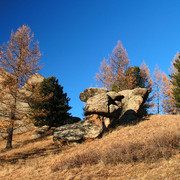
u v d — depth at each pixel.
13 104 15.26
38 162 10.99
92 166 8.25
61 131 15.88
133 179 5.99
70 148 13.77
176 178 5.44
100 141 13.70
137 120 18.48
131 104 20.12
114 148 9.48
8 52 16.05
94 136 14.80
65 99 21.66
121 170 7.08
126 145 8.95
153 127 14.89
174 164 6.54
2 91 14.56
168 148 7.86
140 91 20.81
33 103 16.56
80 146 13.74
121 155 8.08
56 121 20.41
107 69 31.25
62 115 20.70
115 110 17.03
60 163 9.25
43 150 14.38
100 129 15.36
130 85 28.56
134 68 30.72
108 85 30.39
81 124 16.47
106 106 16.69
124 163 7.76
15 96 15.63
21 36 16.77
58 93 21.98
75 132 15.43
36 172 8.82
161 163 6.94
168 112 31.42
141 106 20.62
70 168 8.50
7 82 14.90
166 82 32.19
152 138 9.53
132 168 7.07
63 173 7.94
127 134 13.86
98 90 20.75
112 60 31.08
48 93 20.05
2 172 9.62
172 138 8.50
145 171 6.53
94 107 16.69
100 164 8.27
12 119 14.95
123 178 6.29
